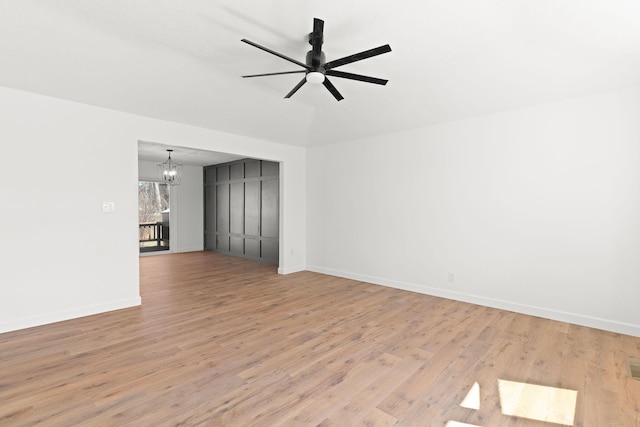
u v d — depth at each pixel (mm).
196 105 3779
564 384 2219
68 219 3373
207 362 2490
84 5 2133
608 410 1945
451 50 2684
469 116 3994
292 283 5043
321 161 5766
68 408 1915
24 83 2996
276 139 5270
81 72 2926
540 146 3539
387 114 4152
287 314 3602
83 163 3465
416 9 2154
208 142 4555
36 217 3193
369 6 2127
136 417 1839
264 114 4234
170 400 2006
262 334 3039
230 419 1834
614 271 3137
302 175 5992
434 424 1813
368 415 1884
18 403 1952
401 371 2379
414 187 4574
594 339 2947
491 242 3893
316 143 5570
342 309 3783
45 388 2119
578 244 3324
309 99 3895
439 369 2410
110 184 3646
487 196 3916
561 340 2924
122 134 3736
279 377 2287
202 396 2051
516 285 3717
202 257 7527
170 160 7023
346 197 5410
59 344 2781
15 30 2334
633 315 3047
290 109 4168
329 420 1835
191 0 2078
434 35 2457
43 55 2641
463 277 4125
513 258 3732
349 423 1812
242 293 4457
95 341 2852
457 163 4160
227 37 2516
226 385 2180
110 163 3646
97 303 3566
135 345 2779
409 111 4000
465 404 1997
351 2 2086
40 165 3211
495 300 3865
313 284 4984
